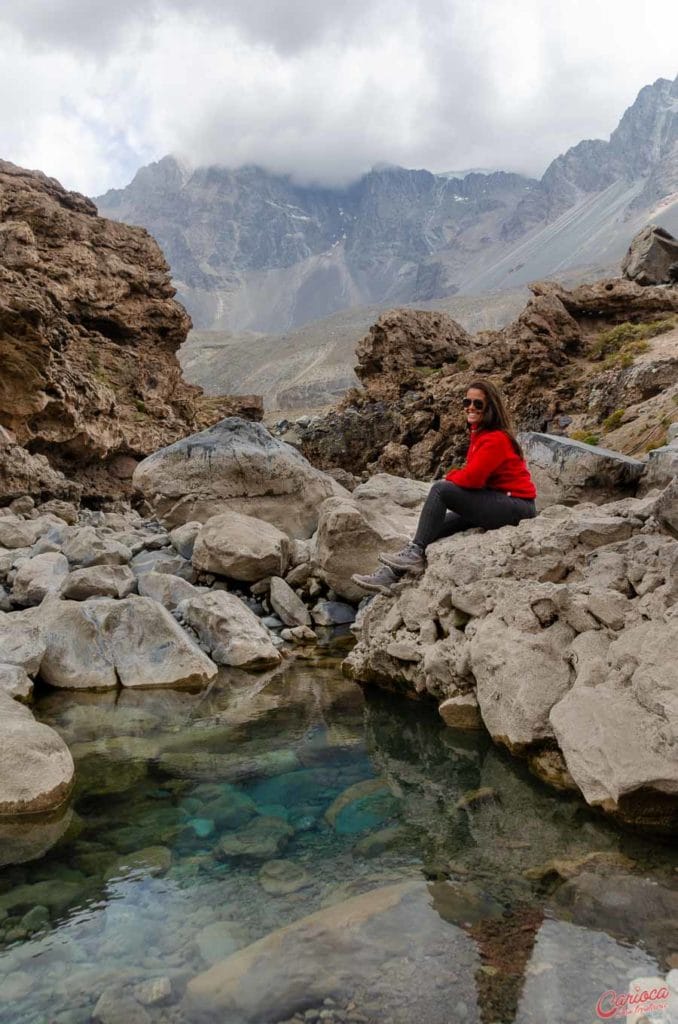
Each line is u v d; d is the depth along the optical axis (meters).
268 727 5.17
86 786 4.16
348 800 3.96
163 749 4.73
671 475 7.33
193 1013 2.35
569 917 2.81
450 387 36.12
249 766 4.45
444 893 3.00
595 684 4.16
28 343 17.39
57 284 25.66
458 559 5.72
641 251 42.62
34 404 17.75
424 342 42.16
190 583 8.79
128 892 3.07
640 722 3.69
